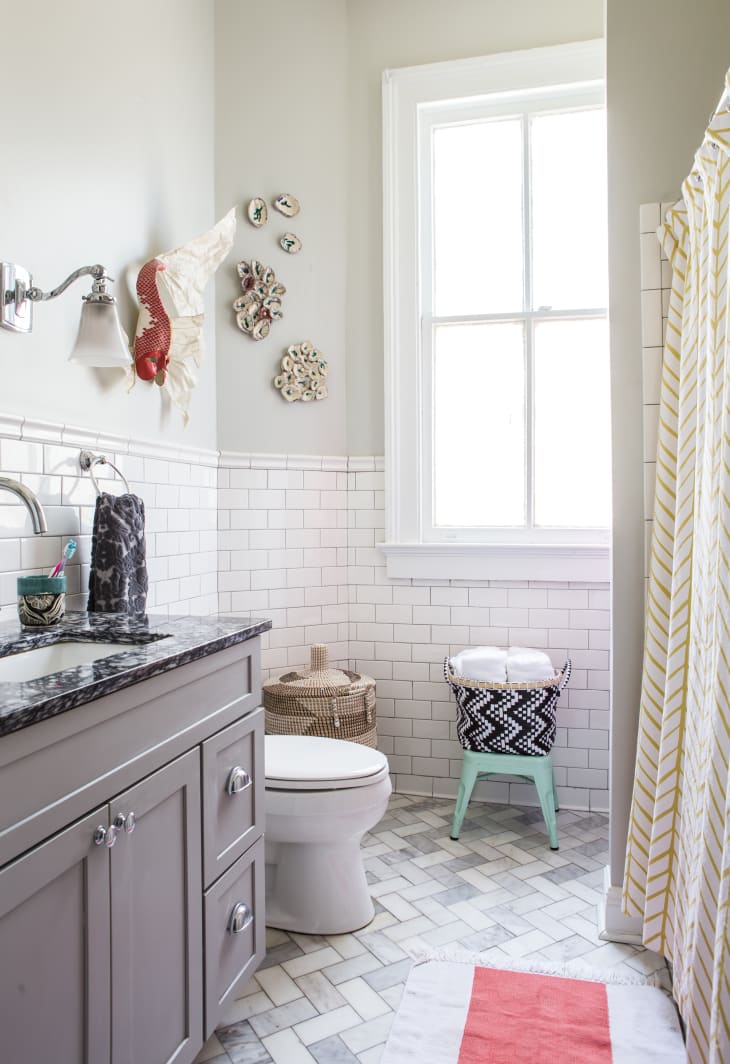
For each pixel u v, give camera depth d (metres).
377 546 3.06
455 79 3.00
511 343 3.05
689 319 1.77
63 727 1.04
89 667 1.19
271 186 2.94
